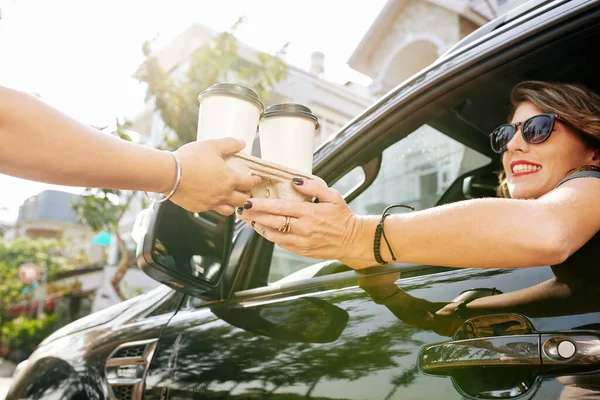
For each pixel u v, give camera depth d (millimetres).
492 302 897
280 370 1109
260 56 8688
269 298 1321
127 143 879
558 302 826
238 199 964
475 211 868
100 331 1821
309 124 996
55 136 784
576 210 879
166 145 8680
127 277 15266
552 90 1200
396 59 8797
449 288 984
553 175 1194
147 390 1440
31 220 29188
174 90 8172
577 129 1180
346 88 14070
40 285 18422
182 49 13180
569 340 769
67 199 30297
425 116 1348
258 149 1303
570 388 749
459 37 7785
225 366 1241
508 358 812
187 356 1369
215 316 1405
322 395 1006
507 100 1467
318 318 1136
